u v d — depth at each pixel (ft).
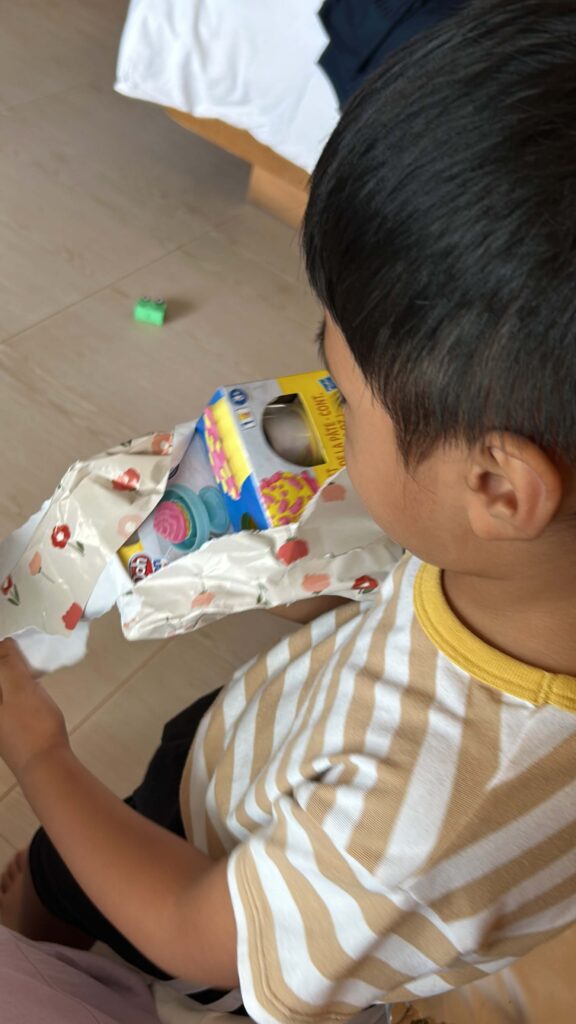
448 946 1.42
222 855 2.07
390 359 1.10
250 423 2.43
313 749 1.59
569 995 2.15
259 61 5.21
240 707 2.21
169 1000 2.53
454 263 1.00
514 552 1.24
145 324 5.35
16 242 5.59
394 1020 2.32
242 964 1.62
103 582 2.35
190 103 5.49
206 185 6.47
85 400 4.84
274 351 5.46
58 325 5.18
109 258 5.70
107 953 3.14
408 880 1.37
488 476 1.14
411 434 1.16
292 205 6.20
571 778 1.34
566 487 1.10
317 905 1.48
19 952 2.27
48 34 7.49
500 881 1.38
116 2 8.17
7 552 2.49
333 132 1.14
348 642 1.74
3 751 2.20
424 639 1.49
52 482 4.43
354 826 1.42
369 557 2.32
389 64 1.10
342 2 4.85
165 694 3.88
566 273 0.96
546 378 1.01
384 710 1.49
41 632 2.43
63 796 2.05
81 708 3.75
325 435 2.47
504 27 1.02
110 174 6.31
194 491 2.48
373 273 1.07
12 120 6.50
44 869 2.71
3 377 4.81
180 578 2.29
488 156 0.98
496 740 1.36
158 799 2.51
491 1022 2.31
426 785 1.38
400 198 1.03
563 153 0.96
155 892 1.83
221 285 5.77
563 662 1.35
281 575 2.26
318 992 1.54
